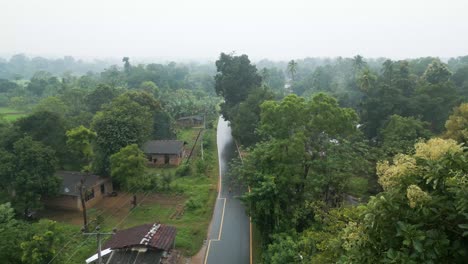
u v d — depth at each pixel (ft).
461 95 147.95
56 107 156.87
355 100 231.30
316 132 79.87
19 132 99.86
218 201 109.29
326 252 36.45
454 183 20.35
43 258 61.00
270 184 69.46
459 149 23.81
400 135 109.91
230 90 188.34
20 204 84.43
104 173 110.32
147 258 65.77
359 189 80.94
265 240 74.64
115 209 99.86
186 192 111.45
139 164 97.19
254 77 192.75
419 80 178.91
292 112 77.77
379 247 22.61
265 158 76.89
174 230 77.25
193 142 177.58
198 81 407.44
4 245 60.49
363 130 141.28
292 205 72.79
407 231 20.58
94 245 78.38
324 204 68.44
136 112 125.18
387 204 22.44
